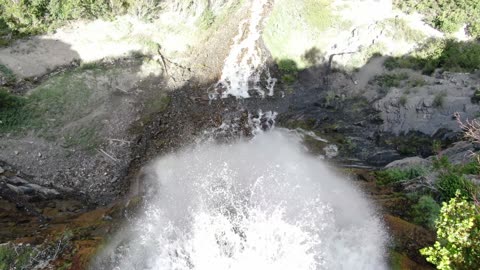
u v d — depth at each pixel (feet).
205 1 69.87
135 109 58.49
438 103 54.34
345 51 64.90
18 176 47.60
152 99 60.54
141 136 55.93
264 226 37.01
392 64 61.98
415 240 34.60
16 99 52.39
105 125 55.36
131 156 53.52
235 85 65.51
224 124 59.98
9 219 43.21
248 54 68.74
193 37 68.64
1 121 50.52
